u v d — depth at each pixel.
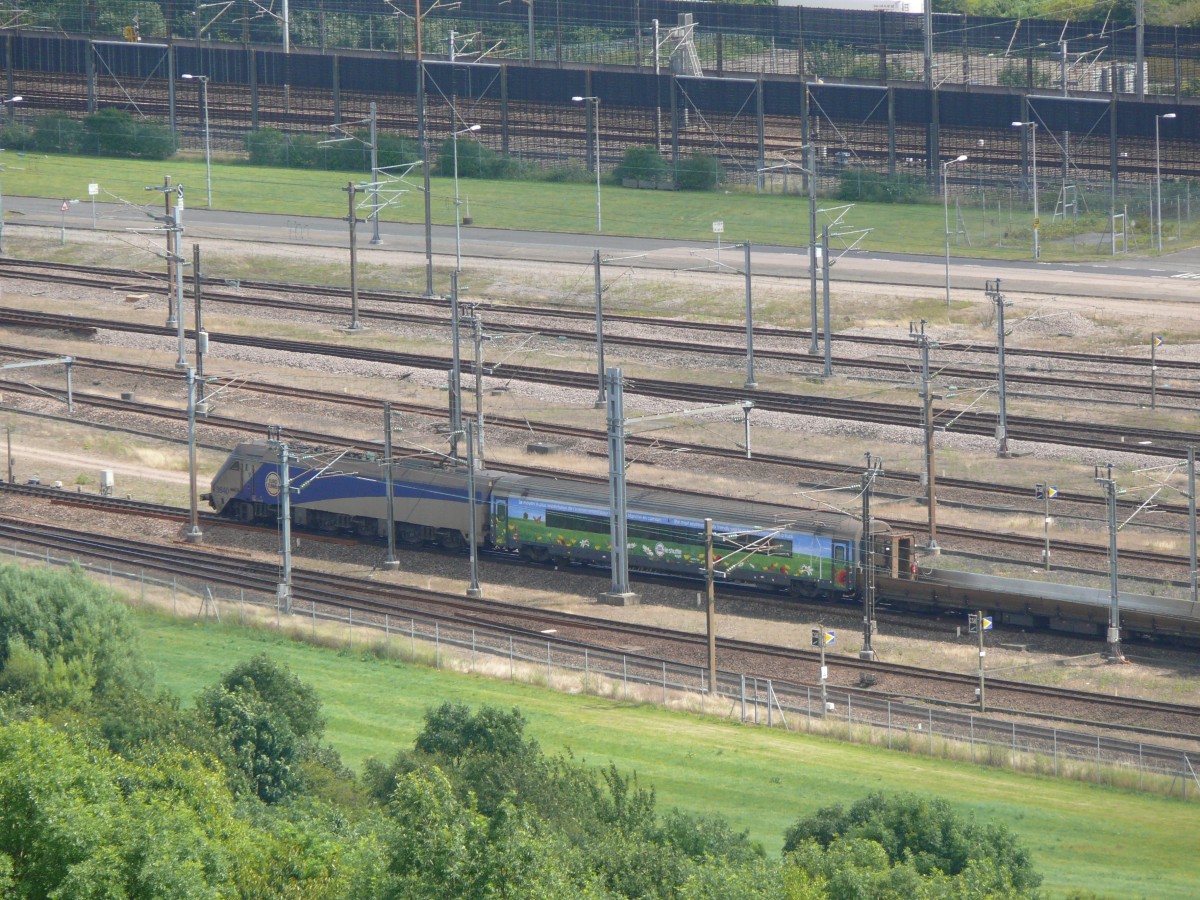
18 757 151.38
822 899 153.88
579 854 155.50
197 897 141.38
